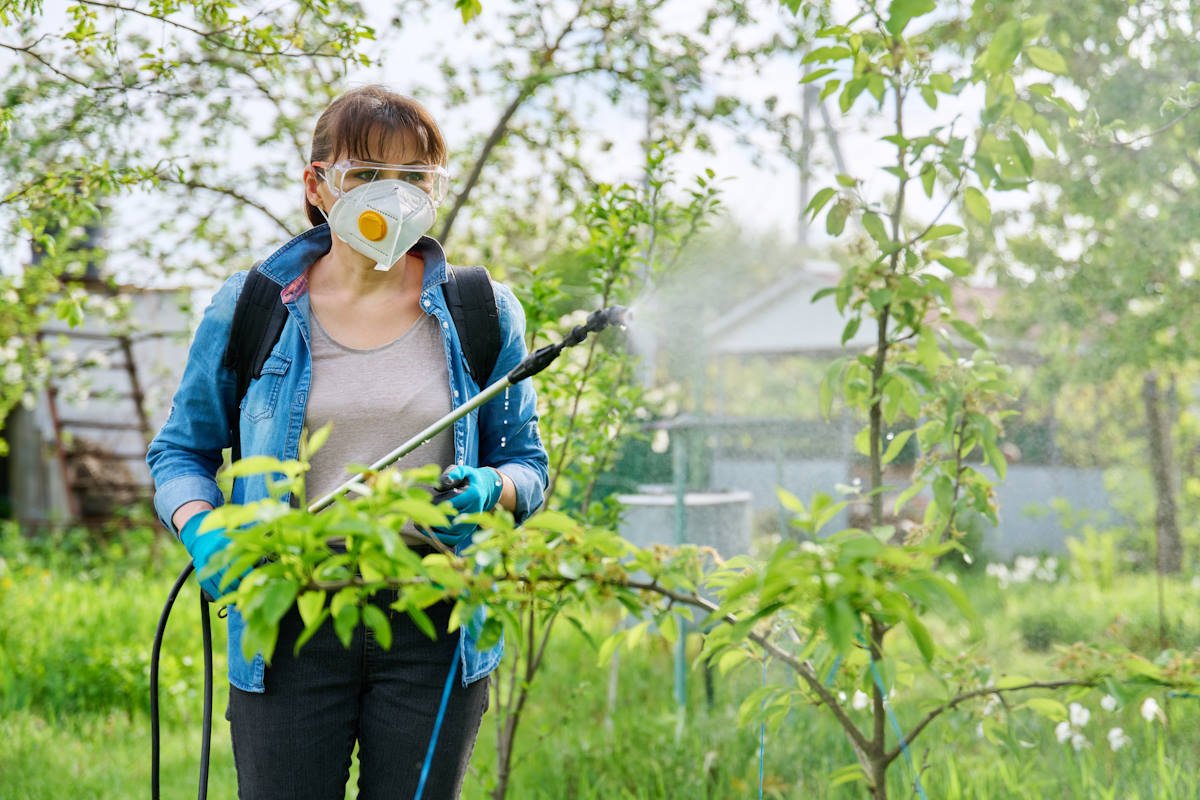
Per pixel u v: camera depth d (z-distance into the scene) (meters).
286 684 2.07
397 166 2.09
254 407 2.13
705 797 3.80
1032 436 8.96
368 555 1.47
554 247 6.32
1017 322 6.91
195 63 4.34
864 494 2.26
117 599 7.64
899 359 2.35
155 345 11.08
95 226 6.11
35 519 13.36
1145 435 8.18
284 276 2.17
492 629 1.60
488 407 2.30
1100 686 1.99
